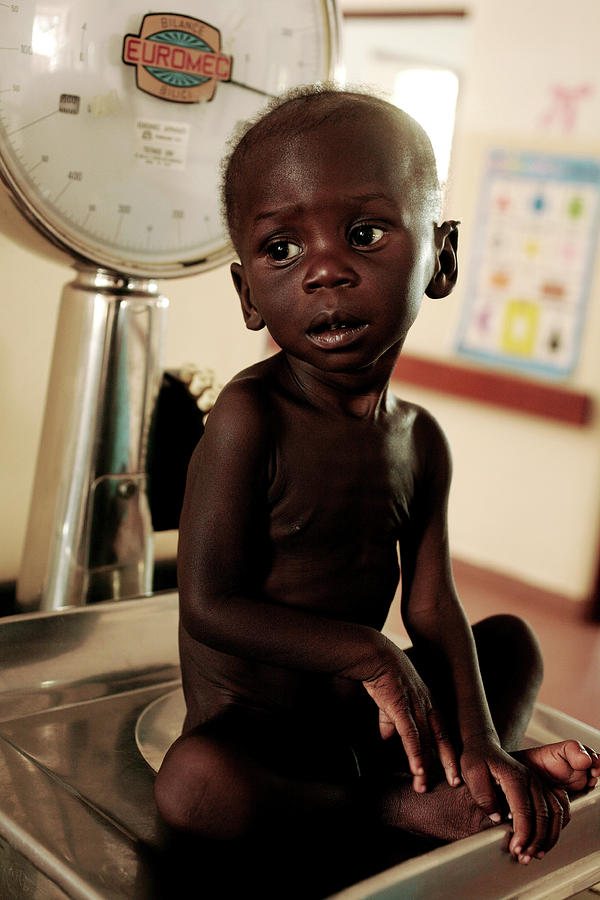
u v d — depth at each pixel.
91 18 0.70
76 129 0.71
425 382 3.04
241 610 0.56
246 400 0.57
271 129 0.52
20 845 0.52
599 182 2.75
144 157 0.75
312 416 0.59
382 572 0.62
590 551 2.73
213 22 0.75
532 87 2.87
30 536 0.83
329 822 0.54
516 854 0.52
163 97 0.74
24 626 0.71
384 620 0.65
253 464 0.57
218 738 0.53
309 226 0.51
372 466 0.60
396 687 0.54
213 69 0.76
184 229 0.78
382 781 0.58
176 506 0.92
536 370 2.89
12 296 0.91
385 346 0.53
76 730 0.66
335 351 0.52
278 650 0.56
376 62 4.50
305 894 0.50
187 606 0.57
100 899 0.47
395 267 0.51
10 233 0.76
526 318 2.91
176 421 0.91
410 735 0.54
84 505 0.80
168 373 0.91
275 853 0.53
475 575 2.94
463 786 0.55
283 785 0.52
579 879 0.56
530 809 0.53
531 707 0.66
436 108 4.45
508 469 2.92
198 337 1.05
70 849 0.51
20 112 0.68
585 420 2.76
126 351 0.79
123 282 0.79
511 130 2.93
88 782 0.59
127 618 0.76
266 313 0.53
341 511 0.59
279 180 0.51
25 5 0.67
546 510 2.83
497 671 0.67
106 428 0.79
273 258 0.53
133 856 0.51
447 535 0.67
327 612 0.60
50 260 0.78
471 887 0.51
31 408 0.95
